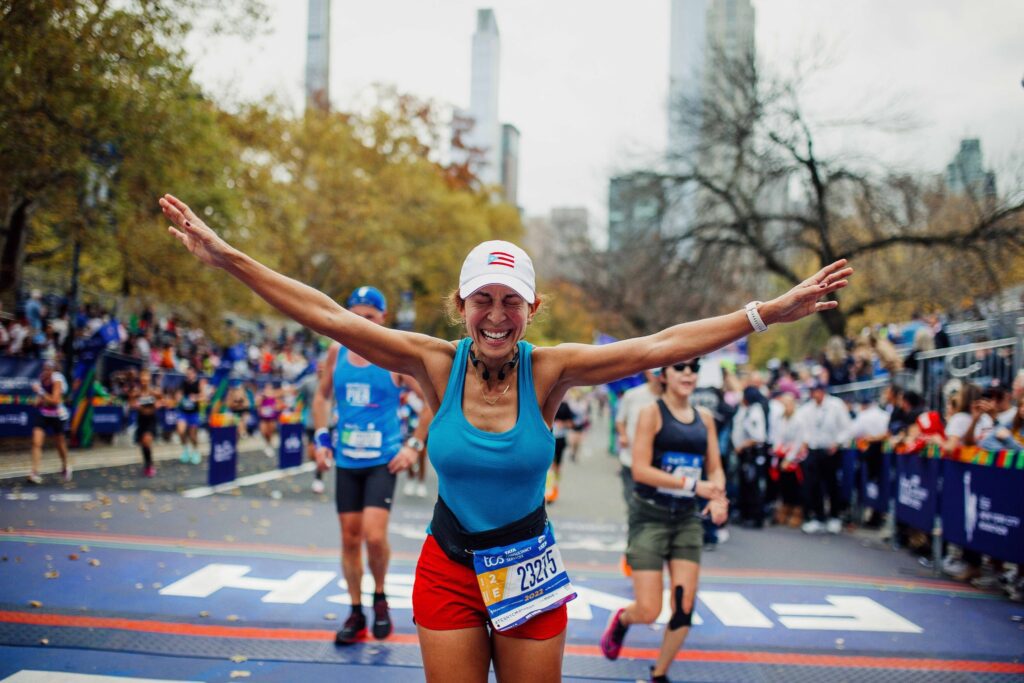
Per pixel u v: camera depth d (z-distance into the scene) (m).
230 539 7.50
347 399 4.80
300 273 29.73
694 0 141.75
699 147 22.19
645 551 4.22
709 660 4.73
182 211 2.47
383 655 4.45
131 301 25.83
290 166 30.16
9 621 4.71
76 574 5.87
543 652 2.47
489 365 2.48
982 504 6.74
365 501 4.72
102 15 13.32
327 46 130.12
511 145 148.12
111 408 16.08
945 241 18.14
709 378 11.09
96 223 15.34
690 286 22.59
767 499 11.31
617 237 28.84
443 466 2.46
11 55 11.62
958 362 11.38
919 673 4.59
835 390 13.88
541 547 2.53
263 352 25.47
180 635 4.64
